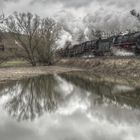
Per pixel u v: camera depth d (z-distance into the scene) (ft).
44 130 26.11
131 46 88.63
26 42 162.71
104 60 105.29
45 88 63.10
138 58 77.36
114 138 22.53
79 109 35.65
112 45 106.93
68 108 37.17
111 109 33.91
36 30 165.58
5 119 31.65
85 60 134.82
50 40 169.48
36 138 23.54
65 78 85.81
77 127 26.61
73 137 23.49
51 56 176.76
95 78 77.41
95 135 23.71
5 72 103.24
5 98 49.70
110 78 71.31
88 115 31.71
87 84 65.57
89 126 26.76
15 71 110.52
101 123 27.50
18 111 36.73
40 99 47.03
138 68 69.21
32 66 160.97
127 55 92.63
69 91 55.47
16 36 161.07
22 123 29.37
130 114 30.53
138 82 55.72
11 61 207.62
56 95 50.75
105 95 45.65
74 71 112.78
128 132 23.97
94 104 38.42
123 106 35.32
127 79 63.82
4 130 26.43
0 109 38.65
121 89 49.96
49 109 37.17
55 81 78.18
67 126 27.25
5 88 63.67
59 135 24.27
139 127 25.32
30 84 71.41
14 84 70.90
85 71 108.06
